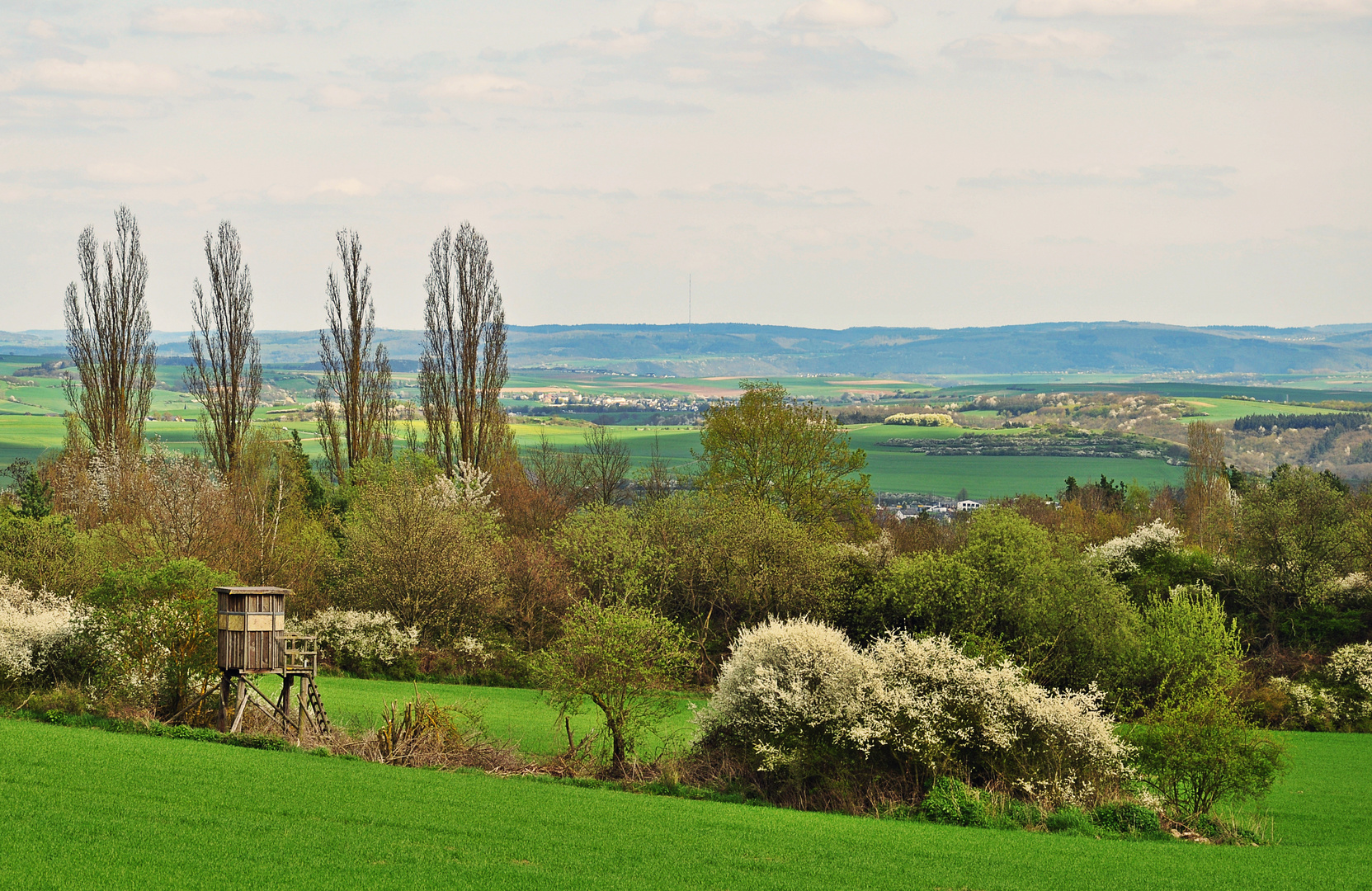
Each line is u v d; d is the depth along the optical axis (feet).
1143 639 208.95
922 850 97.40
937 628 220.43
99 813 85.97
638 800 113.70
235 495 258.16
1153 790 129.70
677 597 242.17
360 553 233.14
